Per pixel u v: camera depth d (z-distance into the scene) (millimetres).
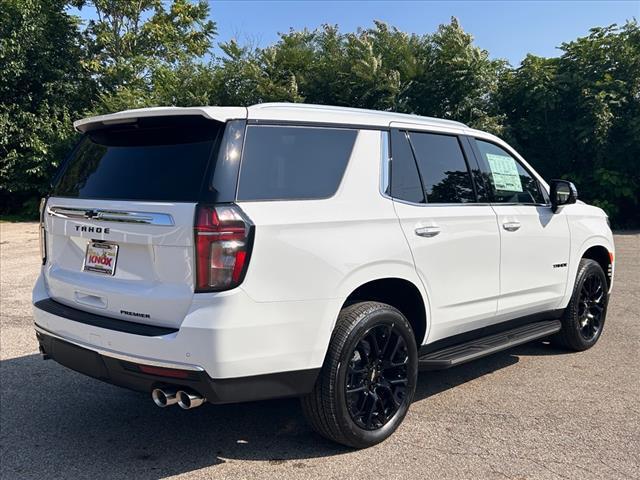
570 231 5234
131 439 3746
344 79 18000
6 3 19203
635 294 8078
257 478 3230
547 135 17672
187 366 2910
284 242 3113
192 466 3383
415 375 3818
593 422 3953
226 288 2936
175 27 27859
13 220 20484
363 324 3412
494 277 4414
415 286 3787
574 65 17406
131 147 3471
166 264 3039
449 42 17297
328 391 3322
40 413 4156
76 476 3273
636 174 17359
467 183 4371
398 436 3742
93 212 3361
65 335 3424
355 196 3527
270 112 3332
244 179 3111
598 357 5414
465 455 3480
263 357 3049
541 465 3359
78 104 21922
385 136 3840
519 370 5059
